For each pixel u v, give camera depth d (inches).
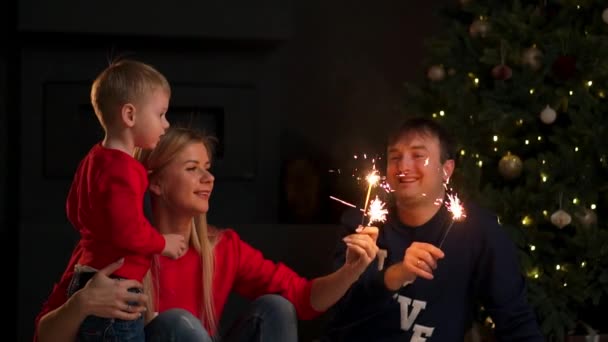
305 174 166.1
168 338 80.7
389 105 178.2
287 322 87.7
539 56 126.6
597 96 127.6
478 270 103.9
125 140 83.5
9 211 166.1
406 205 103.9
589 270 124.4
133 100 82.7
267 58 168.7
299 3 177.6
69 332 79.7
